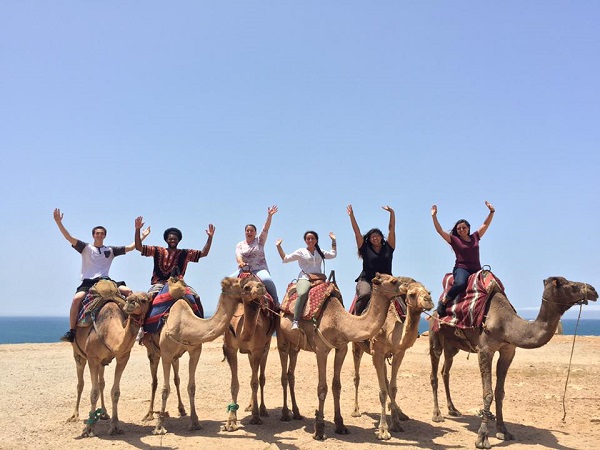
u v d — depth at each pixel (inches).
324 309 405.1
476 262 435.5
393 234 448.1
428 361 806.5
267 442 375.9
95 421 392.8
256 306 400.8
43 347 1040.2
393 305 406.0
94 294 414.6
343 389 585.3
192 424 409.7
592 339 1157.1
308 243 451.2
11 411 466.9
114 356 402.3
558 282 358.9
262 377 458.9
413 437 395.9
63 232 442.3
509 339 381.4
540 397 538.9
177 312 401.4
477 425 432.5
